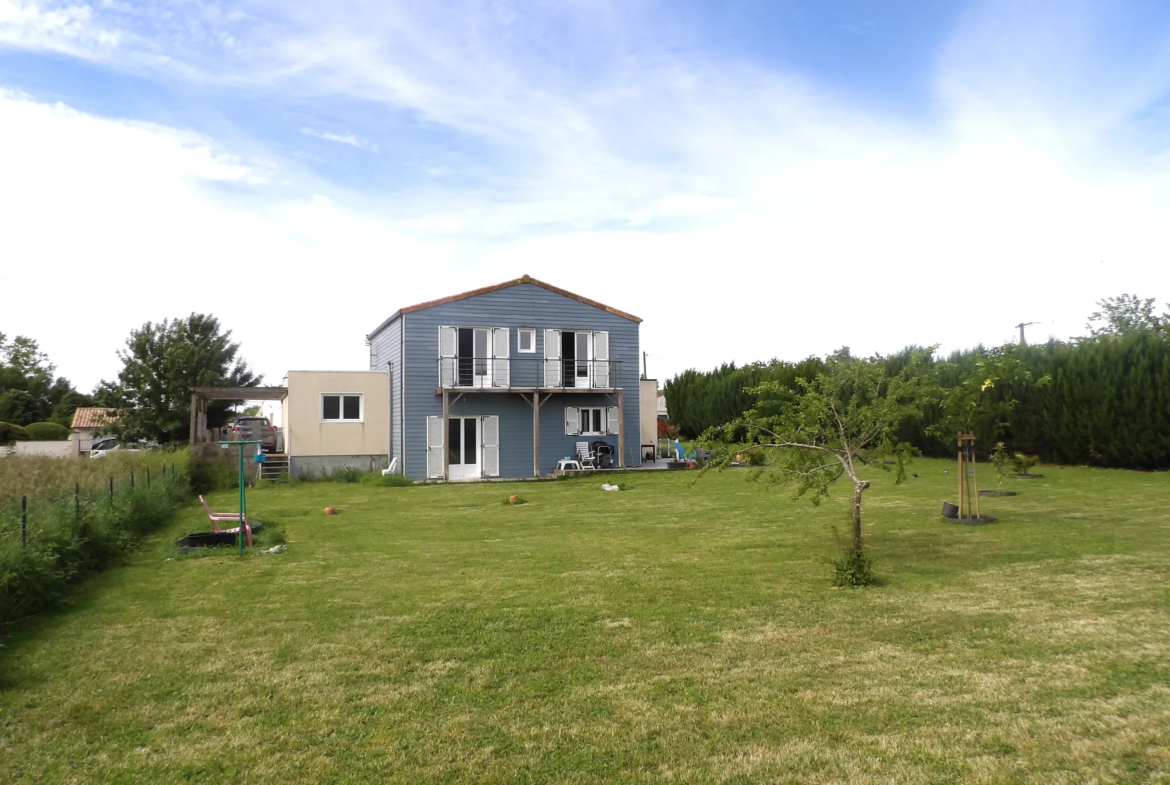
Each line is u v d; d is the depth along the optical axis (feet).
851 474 26.53
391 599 24.70
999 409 38.91
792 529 37.63
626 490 60.39
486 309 80.23
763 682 16.49
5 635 21.07
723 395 106.83
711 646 19.03
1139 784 11.64
